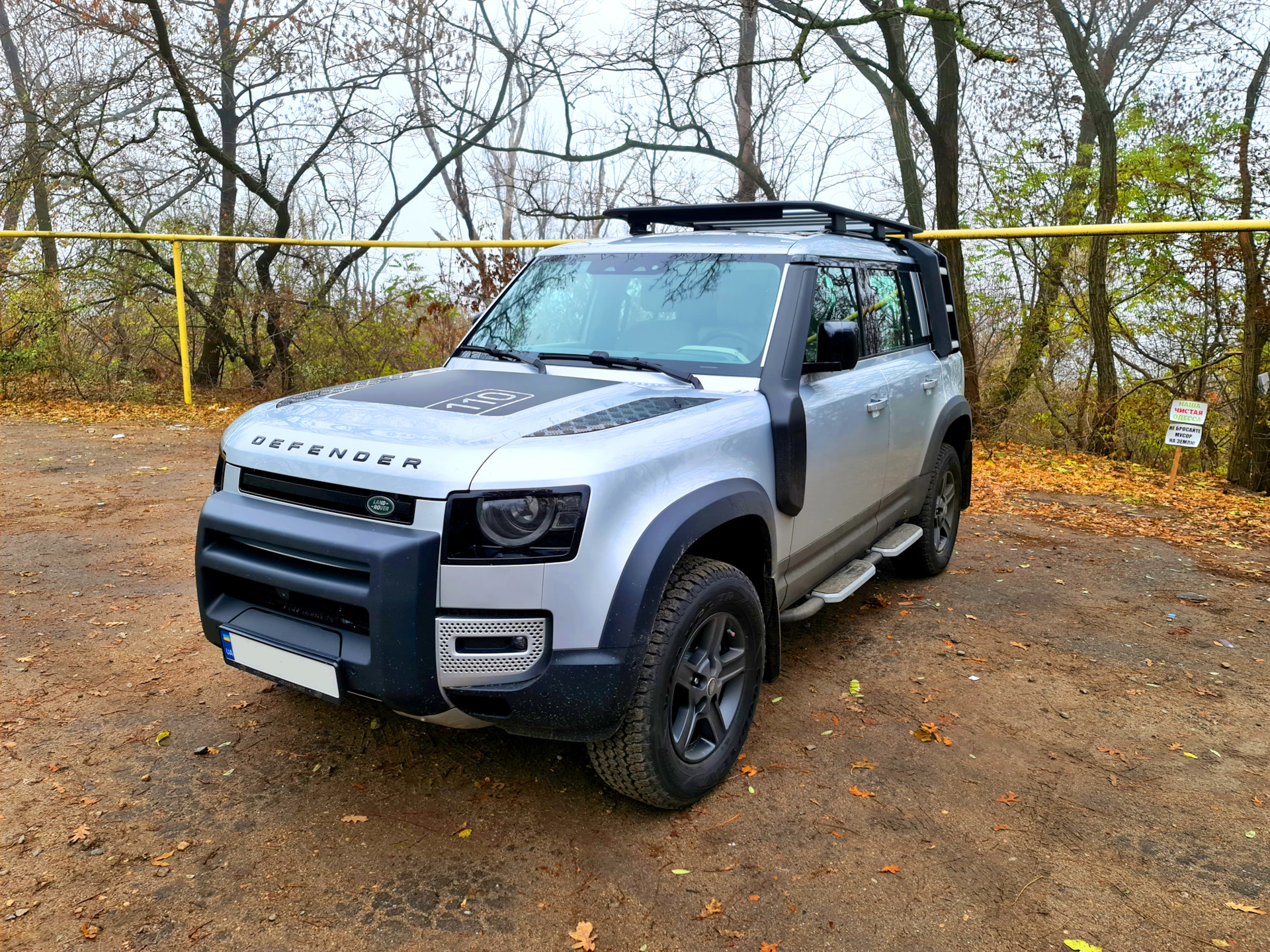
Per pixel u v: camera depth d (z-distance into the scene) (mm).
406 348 12000
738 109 15734
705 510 2812
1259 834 2916
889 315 4711
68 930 2314
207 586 2920
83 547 5512
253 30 12641
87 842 2678
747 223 4883
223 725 3432
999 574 5738
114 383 12195
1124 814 3020
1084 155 13344
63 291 11719
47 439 8992
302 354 12227
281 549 2713
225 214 14016
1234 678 4176
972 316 12844
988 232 7777
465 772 3174
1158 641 4629
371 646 2492
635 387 3293
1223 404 11578
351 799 2975
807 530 3670
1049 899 2572
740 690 3148
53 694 3625
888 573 5703
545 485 2500
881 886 2611
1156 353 12375
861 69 14602
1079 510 7625
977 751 3428
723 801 3035
